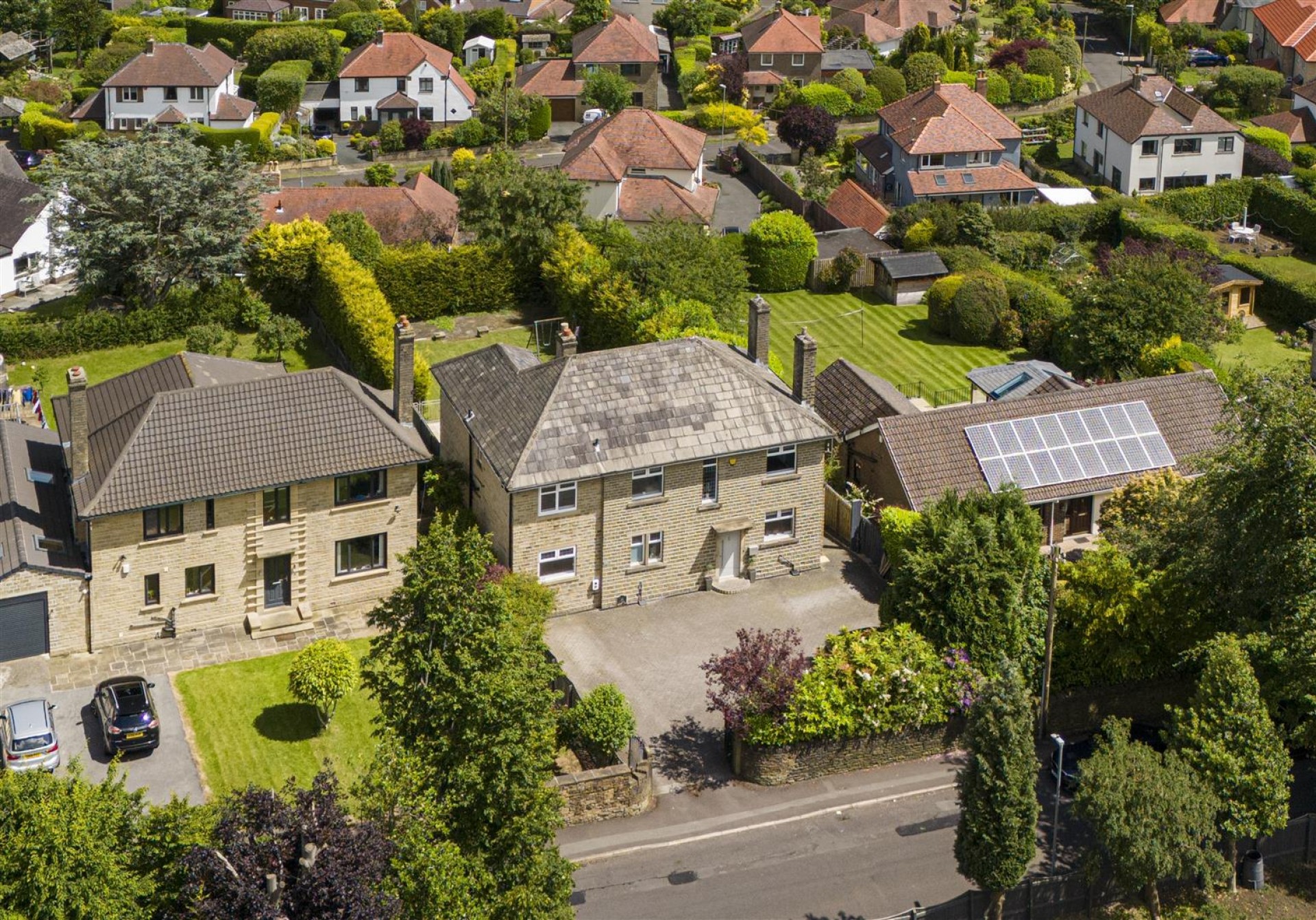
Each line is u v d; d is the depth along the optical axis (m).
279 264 90.75
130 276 92.44
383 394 76.81
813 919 47.81
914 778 54.84
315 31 159.25
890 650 55.59
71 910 36.59
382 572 64.25
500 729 43.59
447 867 39.78
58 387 83.31
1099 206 119.50
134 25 170.38
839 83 150.25
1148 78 136.75
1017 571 56.75
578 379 63.44
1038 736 56.97
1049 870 50.28
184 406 61.25
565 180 97.38
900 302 102.25
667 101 157.00
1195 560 55.50
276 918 35.94
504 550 62.81
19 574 58.12
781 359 92.00
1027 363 80.94
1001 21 178.88
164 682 58.31
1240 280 104.06
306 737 55.66
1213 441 71.25
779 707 53.56
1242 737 49.19
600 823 51.97
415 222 104.56
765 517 65.81
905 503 67.81
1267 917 49.44
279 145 137.88
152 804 46.38
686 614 63.78
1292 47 164.12
